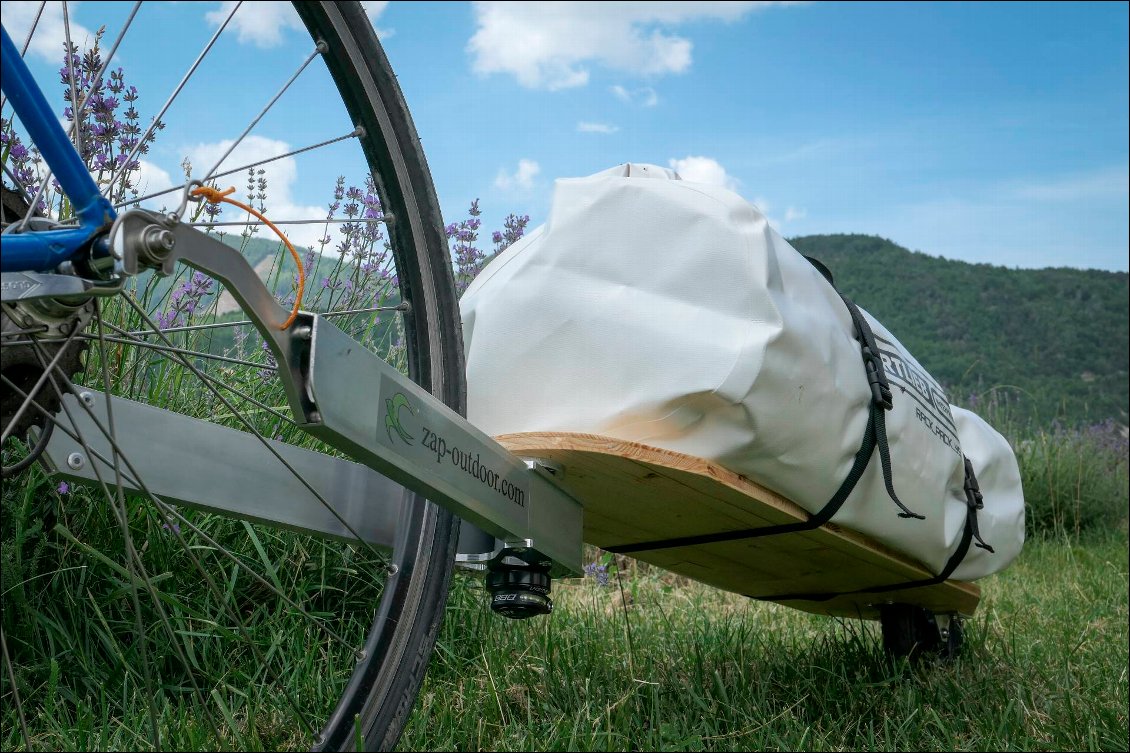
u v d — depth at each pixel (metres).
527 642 2.13
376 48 1.37
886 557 1.84
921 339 69.19
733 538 1.73
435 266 1.45
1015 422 7.06
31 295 0.93
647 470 1.41
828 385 1.54
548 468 1.47
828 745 1.70
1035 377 61.50
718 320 1.46
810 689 2.00
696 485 1.45
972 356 65.50
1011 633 2.63
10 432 1.01
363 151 1.41
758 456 1.48
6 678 1.56
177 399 1.90
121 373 1.77
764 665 2.18
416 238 1.43
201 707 1.55
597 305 1.50
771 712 1.84
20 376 1.02
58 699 1.61
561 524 1.51
